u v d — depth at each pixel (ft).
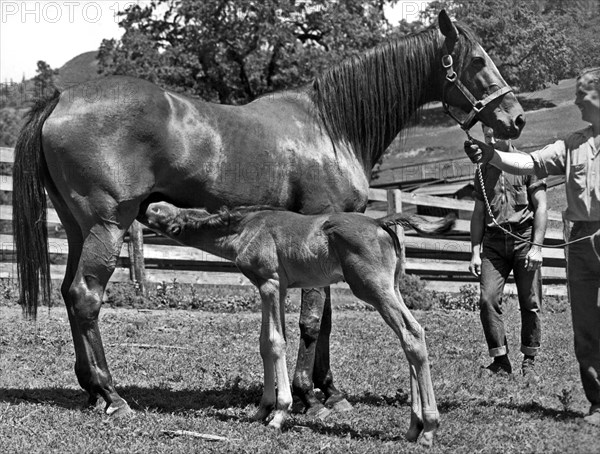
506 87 24.00
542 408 21.20
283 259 20.25
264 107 23.61
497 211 25.53
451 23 23.88
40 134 22.24
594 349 19.02
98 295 21.75
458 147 91.45
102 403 22.15
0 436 19.13
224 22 102.01
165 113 21.94
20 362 28.40
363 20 104.78
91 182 21.56
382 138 24.80
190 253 52.13
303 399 22.27
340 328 39.91
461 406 21.76
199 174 22.25
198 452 18.02
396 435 19.43
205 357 30.25
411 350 18.37
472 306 54.54
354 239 18.88
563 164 19.20
